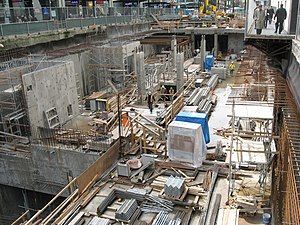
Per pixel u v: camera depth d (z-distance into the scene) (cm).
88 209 1627
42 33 3294
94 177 1822
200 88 3209
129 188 1759
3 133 2231
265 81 1975
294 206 885
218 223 1348
